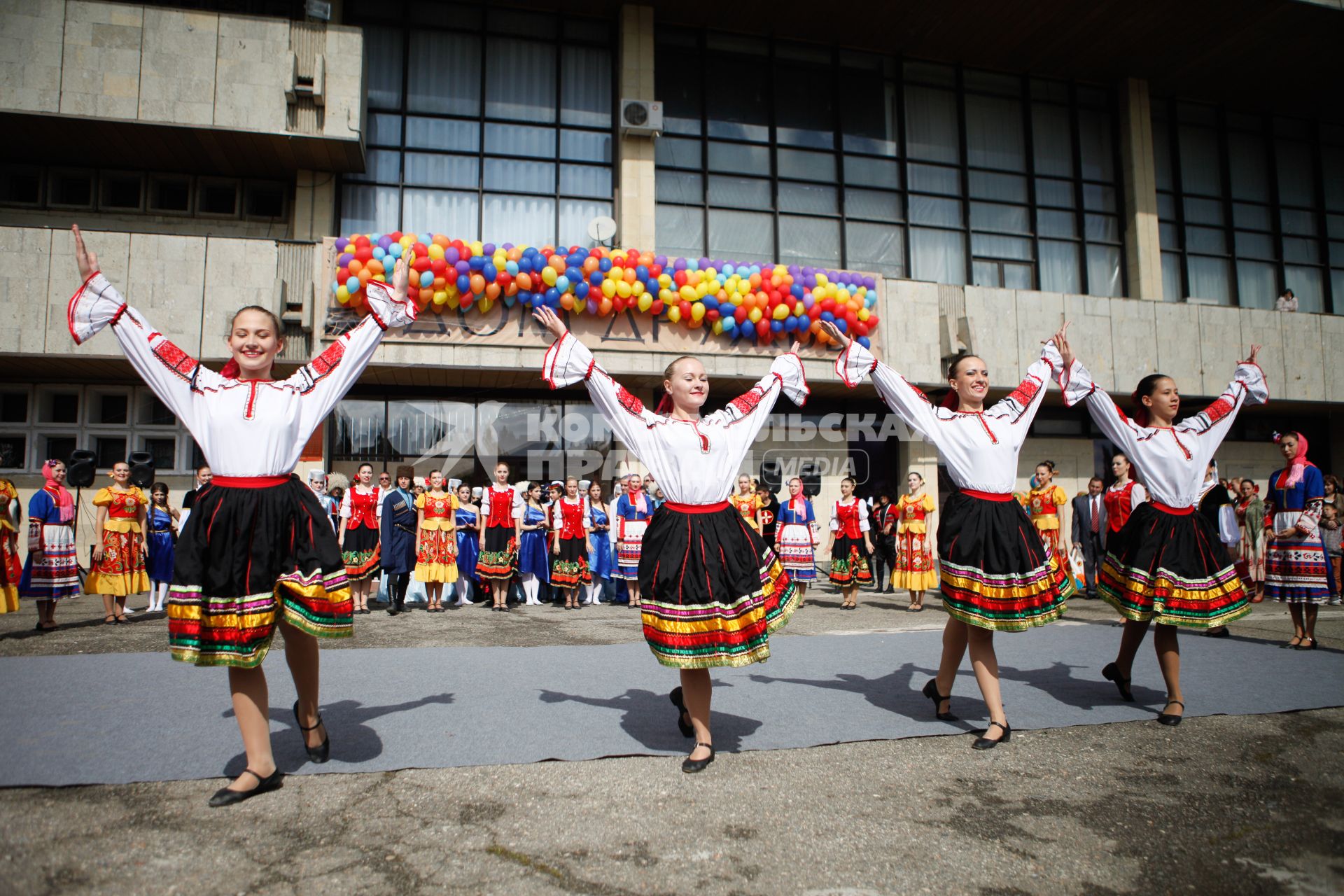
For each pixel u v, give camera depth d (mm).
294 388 2994
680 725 3627
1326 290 17547
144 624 7500
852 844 2500
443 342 11227
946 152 15711
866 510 9633
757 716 3980
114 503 7535
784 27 14703
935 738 3629
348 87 11555
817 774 3121
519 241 13516
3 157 11820
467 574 9633
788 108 14977
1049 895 2195
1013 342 13969
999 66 15969
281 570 2844
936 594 11867
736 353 12320
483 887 2180
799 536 9297
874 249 15125
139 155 11797
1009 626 3529
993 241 15766
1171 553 3988
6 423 11555
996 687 3598
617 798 2840
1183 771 3197
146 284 10734
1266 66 15961
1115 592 4207
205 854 2354
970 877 2291
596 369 3463
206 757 3172
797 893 2178
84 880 2180
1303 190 17750
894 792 2941
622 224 13391
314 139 11398
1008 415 3889
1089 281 16141
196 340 10773
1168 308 14836
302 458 12000
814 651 5945
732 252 14398
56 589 6961
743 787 2973
